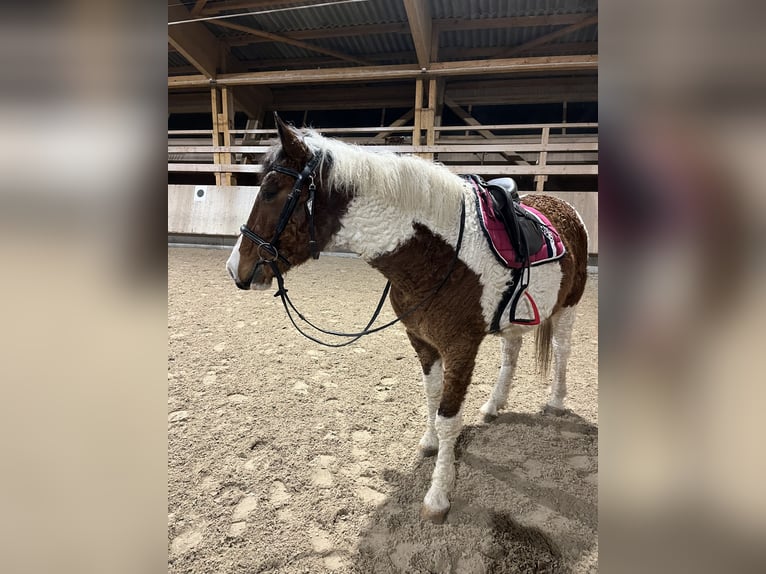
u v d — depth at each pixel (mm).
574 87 7980
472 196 1579
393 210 1420
